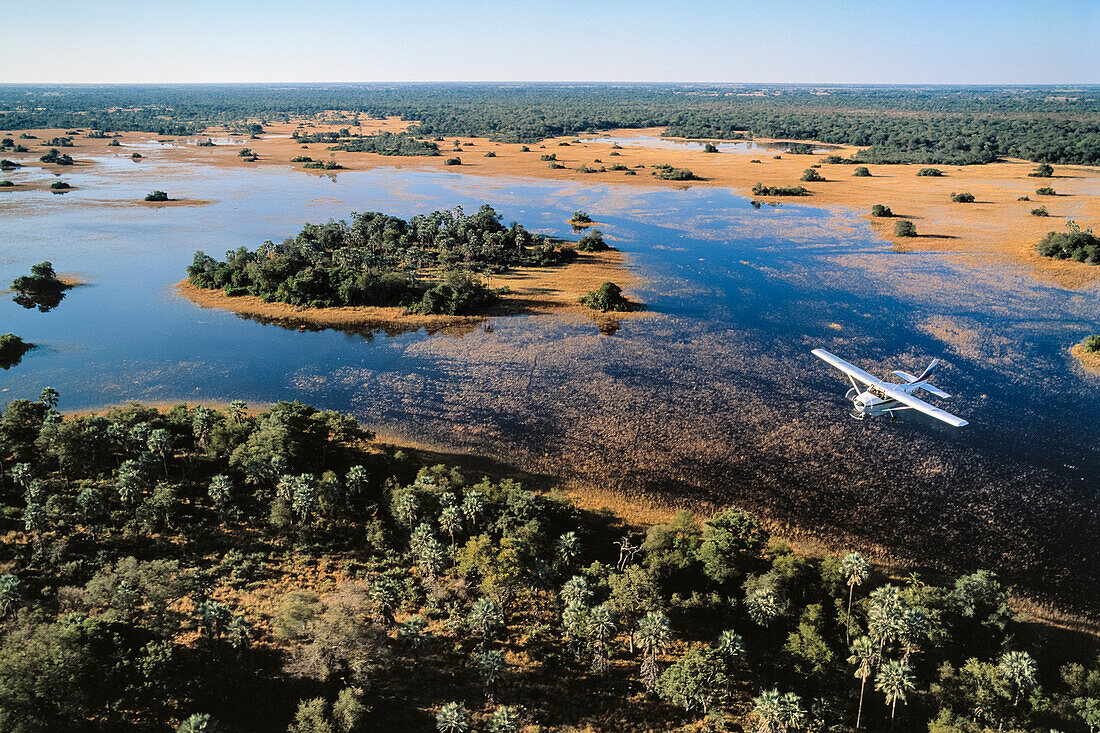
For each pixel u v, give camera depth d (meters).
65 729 52.75
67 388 109.69
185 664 60.09
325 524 79.06
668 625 58.81
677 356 124.94
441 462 91.50
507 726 52.62
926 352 126.75
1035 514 83.44
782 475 90.50
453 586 70.31
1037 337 133.00
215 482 77.56
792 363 122.50
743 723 57.91
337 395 109.50
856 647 59.66
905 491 87.44
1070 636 66.62
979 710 56.25
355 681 58.84
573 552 71.44
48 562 70.12
